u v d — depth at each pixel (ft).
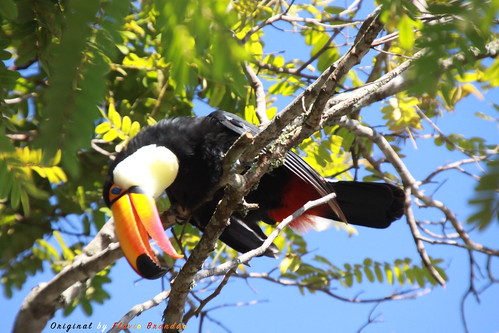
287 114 20.38
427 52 9.12
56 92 7.95
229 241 32.19
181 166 30.37
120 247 26.86
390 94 28.48
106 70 8.30
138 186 27.58
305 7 36.17
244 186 22.03
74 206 34.42
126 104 32.86
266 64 34.81
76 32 7.84
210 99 31.71
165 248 24.26
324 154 34.83
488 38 9.33
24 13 22.70
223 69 8.57
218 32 8.39
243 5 21.62
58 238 33.81
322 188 30.48
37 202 34.30
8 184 14.67
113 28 8.10
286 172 33.01
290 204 34.37
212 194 30.94
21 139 21.42
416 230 33.53
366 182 33.78
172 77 8.80
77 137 8.11
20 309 30.73
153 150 29.07
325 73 19.53
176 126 30.63
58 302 31.12
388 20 9.92
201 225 33.01
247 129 30.86
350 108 24.45
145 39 32.01
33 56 24.73
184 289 23.73
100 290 35.24
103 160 34.40
